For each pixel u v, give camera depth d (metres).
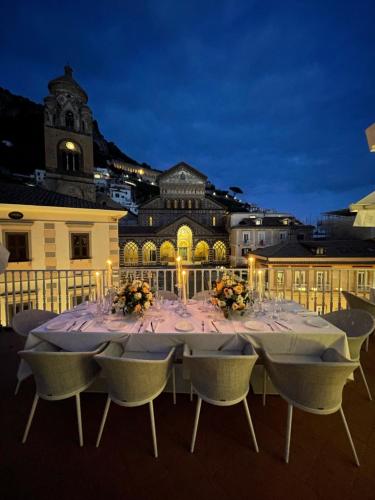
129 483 1.74
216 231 33.56
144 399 1.98
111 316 2.85
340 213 24.02
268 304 3.28
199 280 19.02
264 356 2.29
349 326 2.98
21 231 10.05
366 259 15.20
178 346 2.48
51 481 1.76
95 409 2.49
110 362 1.90
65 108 24.08
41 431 2.20
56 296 10.70
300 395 1.90
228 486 1.72
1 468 1.85
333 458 1.93
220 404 1.98
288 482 1.74
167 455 1.96
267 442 2.08
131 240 30.62
